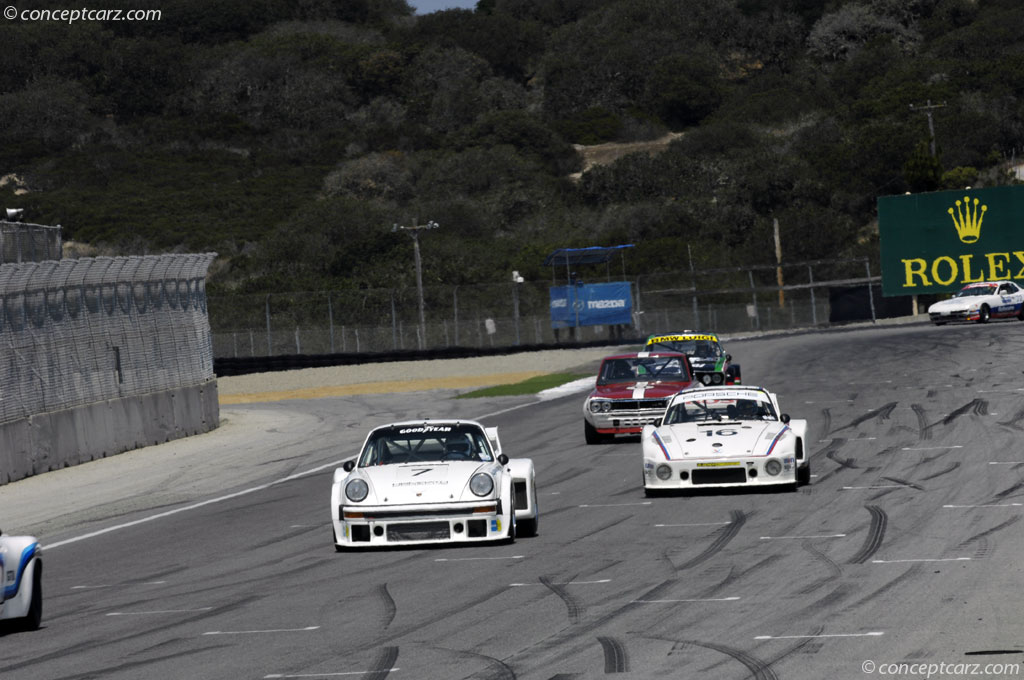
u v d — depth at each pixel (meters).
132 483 80.94
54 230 109.56
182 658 30.52
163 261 113.81
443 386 155.25
